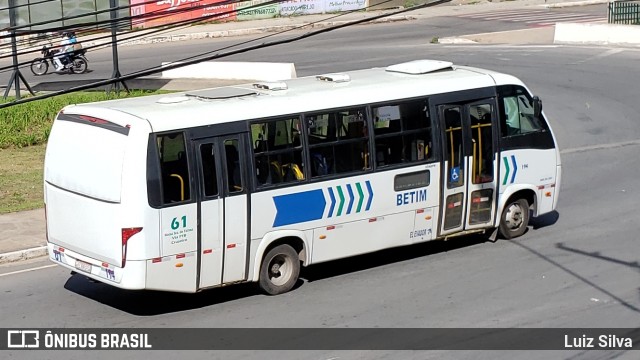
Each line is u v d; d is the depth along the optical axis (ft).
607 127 180.34
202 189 90.53
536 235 117.08
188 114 90.63
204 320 90.58
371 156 101.19
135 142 87.04
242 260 94.17
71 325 89.71
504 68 236.63
